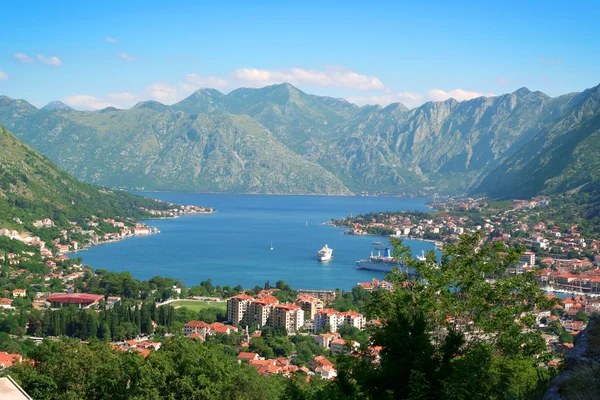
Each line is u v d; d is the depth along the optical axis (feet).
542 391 192.44
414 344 213.05
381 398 210.38
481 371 211.41
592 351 168.76
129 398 336.49
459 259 260.42
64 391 371.56
